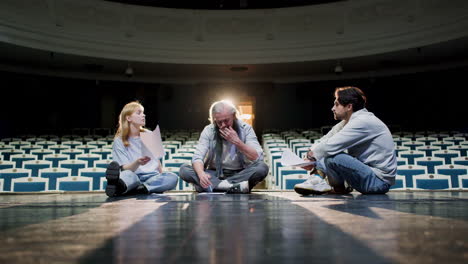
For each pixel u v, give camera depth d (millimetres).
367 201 2092
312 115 15039
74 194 3463
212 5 12953
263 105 15328
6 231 1062
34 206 1906
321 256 713
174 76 15250
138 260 692
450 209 1627
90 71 14047
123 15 12273
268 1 12961
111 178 2795
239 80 15320
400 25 11266
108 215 1478
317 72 14461
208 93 15297
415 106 13617
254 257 714
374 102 14289
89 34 11766
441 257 686
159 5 12695
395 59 12469
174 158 6613
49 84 13734
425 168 4285
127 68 13172
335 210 1612
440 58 12352
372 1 11664
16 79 13008
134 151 3160
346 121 3117
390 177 2811
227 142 3287
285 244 850
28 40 10703
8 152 7715
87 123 14305
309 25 12547
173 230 1081
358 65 13281
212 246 834
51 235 987
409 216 1371
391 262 650
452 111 12852
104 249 802
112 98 14695
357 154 2943
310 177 2834
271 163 6633
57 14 11195
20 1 10484
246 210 1645
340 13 12203
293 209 1671
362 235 958
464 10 10000
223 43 12898
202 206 1862
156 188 3127
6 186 4691
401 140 9469
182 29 12836
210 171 3309
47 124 13602
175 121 15266
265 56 12766
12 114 12898
